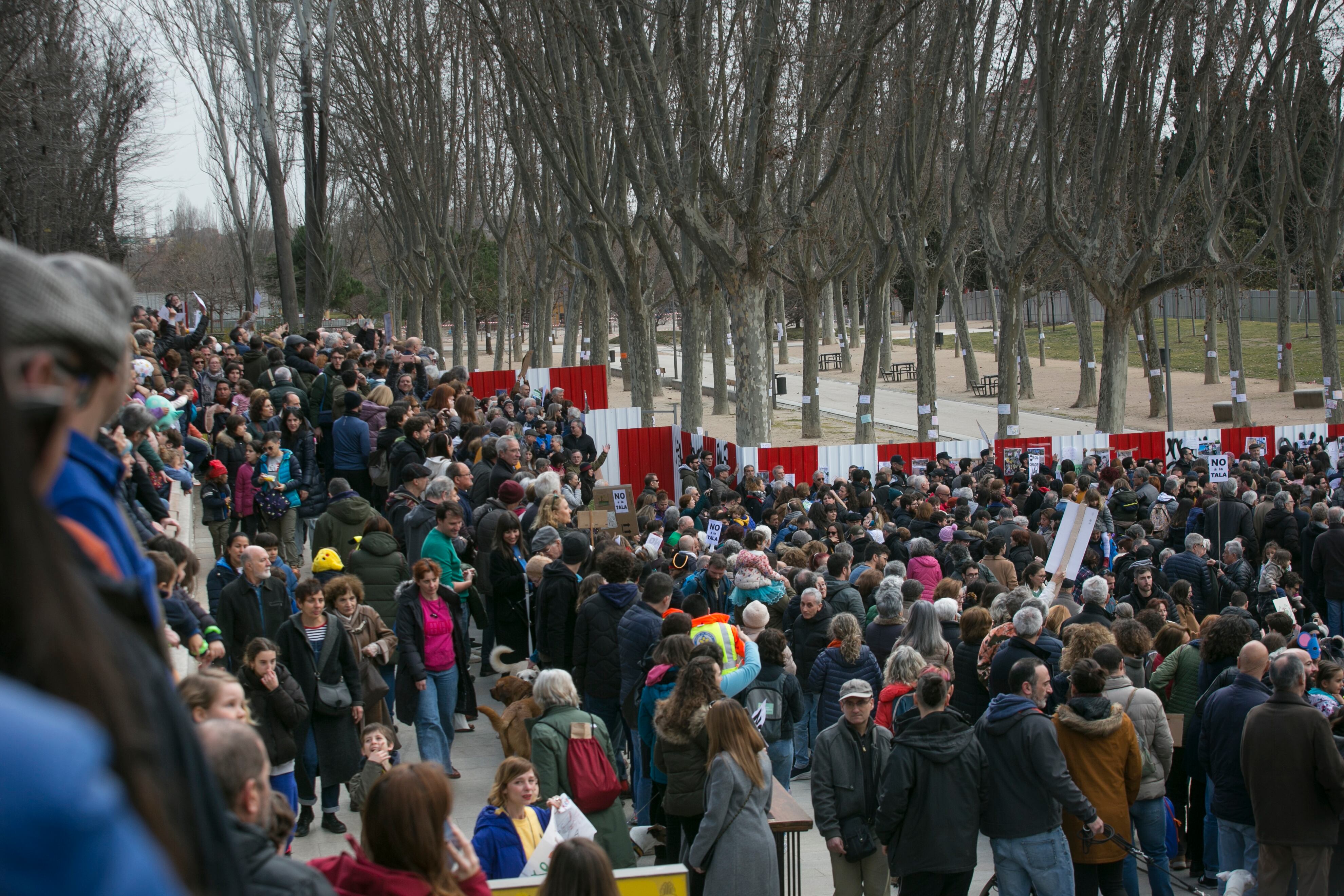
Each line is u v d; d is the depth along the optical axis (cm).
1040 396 5338
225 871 128
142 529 765
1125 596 1230
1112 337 3064
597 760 693
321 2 3662
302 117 3797
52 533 99
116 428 770
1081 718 693
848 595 1009
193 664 927
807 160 3250
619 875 545
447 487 1113
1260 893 705
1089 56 2798
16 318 118
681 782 676
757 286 2403
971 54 2984
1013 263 3142
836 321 8669
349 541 1166
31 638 95
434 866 408
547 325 5134
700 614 927
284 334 2572
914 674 790
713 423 4616
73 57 2534
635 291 3078
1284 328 4756
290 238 3622
